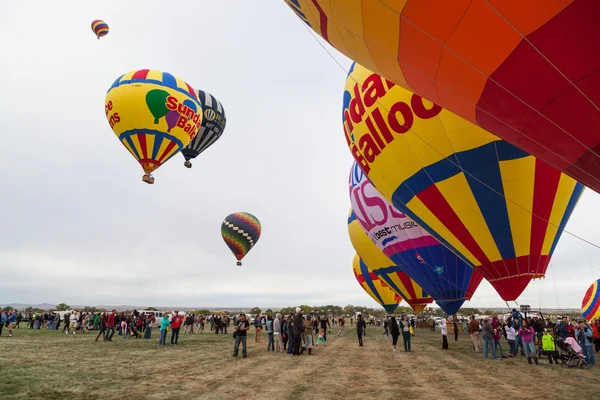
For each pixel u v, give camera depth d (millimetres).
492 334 13398
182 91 23375
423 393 7668
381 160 13789
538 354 13797
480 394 7621
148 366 10562
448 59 6398
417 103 12297
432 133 12164
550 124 6035
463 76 6512
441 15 5875
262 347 16328
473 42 5867
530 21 5203
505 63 5809
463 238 12836
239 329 12859
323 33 8680
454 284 18297
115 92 22344
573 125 5770
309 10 8258
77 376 8828
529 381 9000
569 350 11445
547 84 5617
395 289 26781
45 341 17281
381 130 13336
